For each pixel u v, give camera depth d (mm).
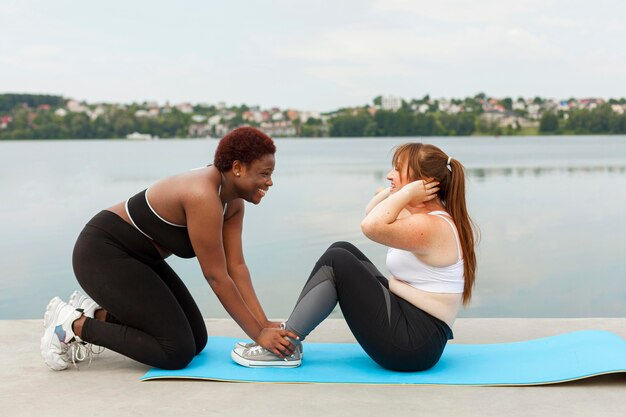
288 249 9828
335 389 3213
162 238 3426
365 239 10664
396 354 3318
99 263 3391
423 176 3324
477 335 4230
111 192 18250
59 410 2990
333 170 29234
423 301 3326
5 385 3332
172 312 3410
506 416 2895
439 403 3031
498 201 15695
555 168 28297
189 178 3344
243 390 3211
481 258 9336
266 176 3354
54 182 22203
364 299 3305
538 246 10148
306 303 3400
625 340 3801
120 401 3088
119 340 3422
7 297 7199
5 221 12719
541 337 4180
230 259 3691
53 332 3492
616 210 14039
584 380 3309
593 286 7727
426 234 3219
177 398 3119
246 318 3428
